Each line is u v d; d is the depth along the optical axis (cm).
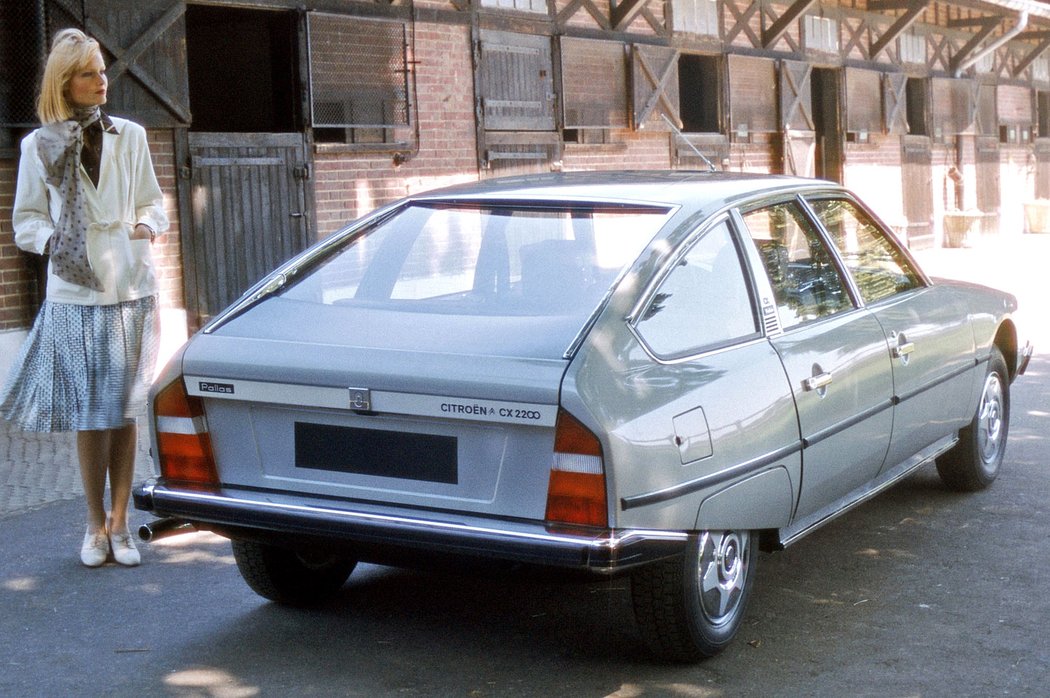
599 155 1534
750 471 410
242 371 397
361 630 454
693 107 1800
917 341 536
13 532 588
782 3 1903
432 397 371
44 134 497
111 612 476
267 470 403
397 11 1220
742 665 417
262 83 1383
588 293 395
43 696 397
